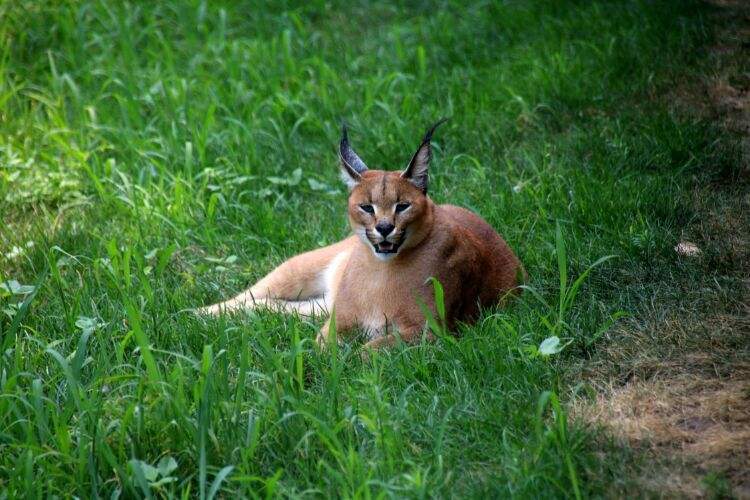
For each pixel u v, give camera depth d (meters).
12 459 7.85
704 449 7.69
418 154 9.73
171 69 15.53
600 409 8.30
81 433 7.91
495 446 7.85
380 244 9.51
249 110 14.76
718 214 11.38
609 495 7.23
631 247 10.70
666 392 8.42
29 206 13.11
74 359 8.41
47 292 10.88
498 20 17.05
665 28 15.67
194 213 12.60
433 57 16.16
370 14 18.12
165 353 9.48
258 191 13.24
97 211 12.80
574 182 12.16
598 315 9.69
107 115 14.77
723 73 14.39
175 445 7.91
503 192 12.23
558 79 14.66
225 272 11.57
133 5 17.75
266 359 8.78
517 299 10.00
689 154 12.53
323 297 11.42
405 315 9.77
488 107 14.38
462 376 8.72
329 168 13.55
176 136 13.86
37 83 15.91
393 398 8.63
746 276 10.14
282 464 7.89
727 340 9.03
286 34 15.83
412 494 7.20
